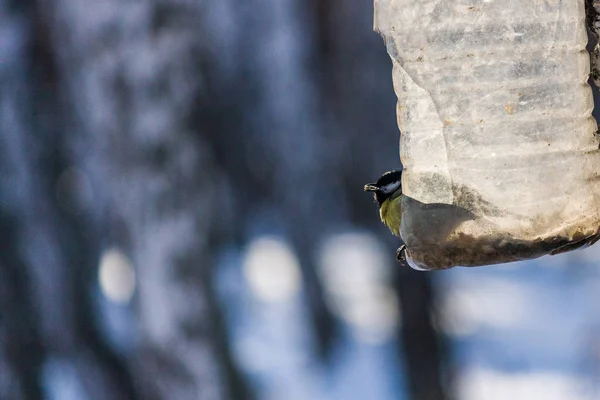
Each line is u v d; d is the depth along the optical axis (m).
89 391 12.45
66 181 13.58
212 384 10.91
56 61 13.04
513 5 5.42
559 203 5.45
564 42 5.51
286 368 21.23
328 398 19.88
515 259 5.52
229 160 25.08
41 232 13.23
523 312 24.88
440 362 16.73
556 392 18.72
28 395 12.23
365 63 18.84
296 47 19.83
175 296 10.81
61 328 12.84
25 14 13.33
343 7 19.27
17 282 12.61
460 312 24.84
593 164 5.61
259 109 21.70
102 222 13.42
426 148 5.54
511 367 20.23
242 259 30.08
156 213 10.80
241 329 23.91
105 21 10.66
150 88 10.70
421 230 5.57
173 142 10.78
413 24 5.50
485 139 5.43
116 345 12.78
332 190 20.56
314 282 22.48
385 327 23.48
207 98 20.81
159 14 10.70
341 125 19.22
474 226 5.46
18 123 13.38
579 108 5.55
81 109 11.63
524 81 5.43
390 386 19.98
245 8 20.23
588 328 22.00
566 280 28.41
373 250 30.75
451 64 5.45
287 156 20.23
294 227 21.80
